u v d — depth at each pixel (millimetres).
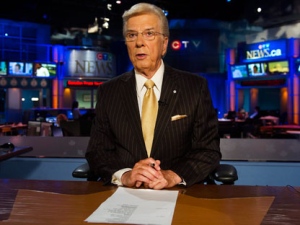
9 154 2049
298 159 2926
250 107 16328
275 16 16562
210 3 18719
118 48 17938
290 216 1033
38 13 16672
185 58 18016
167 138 1562
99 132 1677
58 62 15820
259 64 14500
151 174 1326
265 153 2961
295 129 7367
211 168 1509
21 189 1346
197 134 1609
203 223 978
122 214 1050
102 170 1504
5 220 1004
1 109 14695
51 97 15742
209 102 1660
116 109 1630
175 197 1234
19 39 15789
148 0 16938
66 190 1338
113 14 17797
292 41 13328
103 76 16375
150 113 1590
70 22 17562
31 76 14898
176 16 19406
